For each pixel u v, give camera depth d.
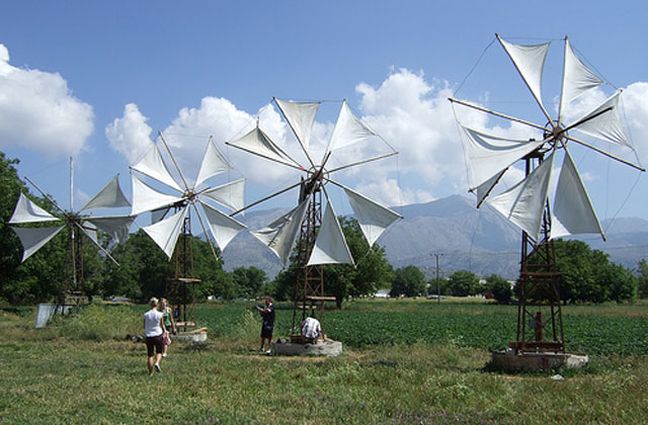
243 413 12.24
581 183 20.09
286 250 26.62
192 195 31.69
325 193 25.98
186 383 15.77
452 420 12.04
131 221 37.59
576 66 21.75
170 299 33.53
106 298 116.50
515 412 12.77
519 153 20.78
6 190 50.50
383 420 11.95
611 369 19.50
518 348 20.39
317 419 11.84
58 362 20.28
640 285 134.62
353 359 22.62
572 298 97.81
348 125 26.61
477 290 173.50
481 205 22.09
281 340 25.94
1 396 13.62
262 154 25.81
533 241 20.80
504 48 21.73
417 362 21.55
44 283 57.12
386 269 77.06
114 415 11.91
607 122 20.94
